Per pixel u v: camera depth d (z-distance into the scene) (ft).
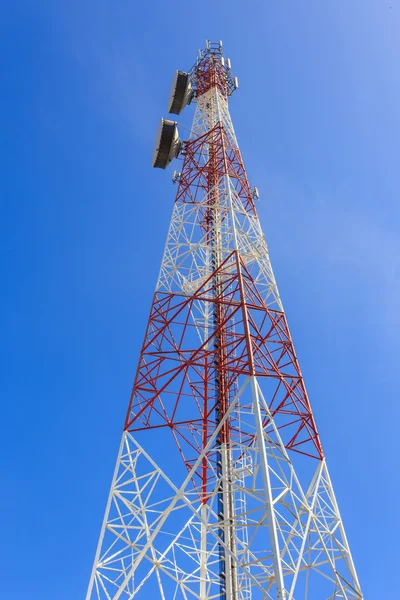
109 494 96.48
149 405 111.24
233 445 114.42
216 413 123.03
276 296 125.08
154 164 175.73
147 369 115.75
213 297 134.82
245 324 101.96
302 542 84.02
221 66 207.51
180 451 116.57
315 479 96.94
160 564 93.66
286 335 118.32
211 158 162.81
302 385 109.91
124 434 105.09
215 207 141.69
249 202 148.87
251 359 94.79
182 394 116.57
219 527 102.83
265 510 76.84
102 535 91.91
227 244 139.85
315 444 101.96
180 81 188.75
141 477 98.89
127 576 86.12
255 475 91.61
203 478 119.14
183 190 159.74
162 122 171.73
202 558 108.06
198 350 113.39
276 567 70.69
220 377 125.18
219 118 170.91
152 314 125.18
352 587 86.69
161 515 89.40
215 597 99.19
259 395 90.74
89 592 84.69
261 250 133.18
